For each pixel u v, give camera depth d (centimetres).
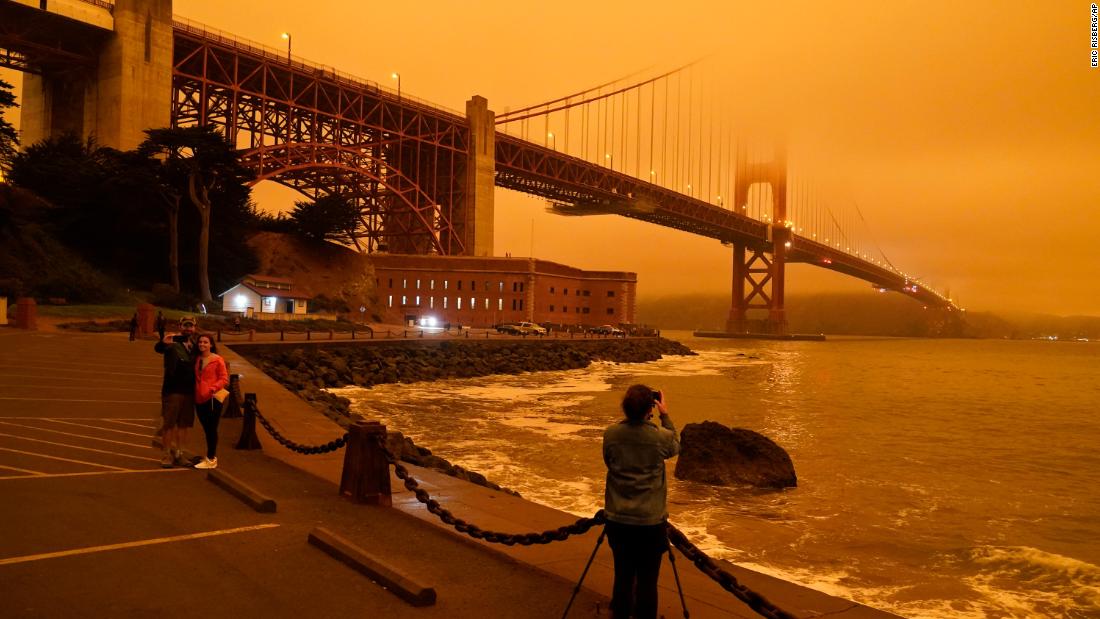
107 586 569
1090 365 11369
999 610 1109
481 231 11856
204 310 5972
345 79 9862
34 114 7525
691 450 2020
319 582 607
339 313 8756
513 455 2320
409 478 810
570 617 559
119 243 6481
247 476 1022
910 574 1270
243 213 8038
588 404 3859
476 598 595
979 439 3189
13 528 704
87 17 6675
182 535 716
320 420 1625
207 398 1036
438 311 10862
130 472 979
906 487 2067
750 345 16525
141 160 6225
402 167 11988
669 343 10631
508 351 6400
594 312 12194
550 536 631
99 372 2142
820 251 19825
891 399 5022
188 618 516
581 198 14438
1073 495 2038
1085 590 1199
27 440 1155
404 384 4597
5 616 498
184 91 8188
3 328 3753
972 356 14450
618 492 517
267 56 8744
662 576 713
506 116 13025
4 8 6269
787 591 684
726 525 1548
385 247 12000
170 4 7250
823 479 2123
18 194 5431
